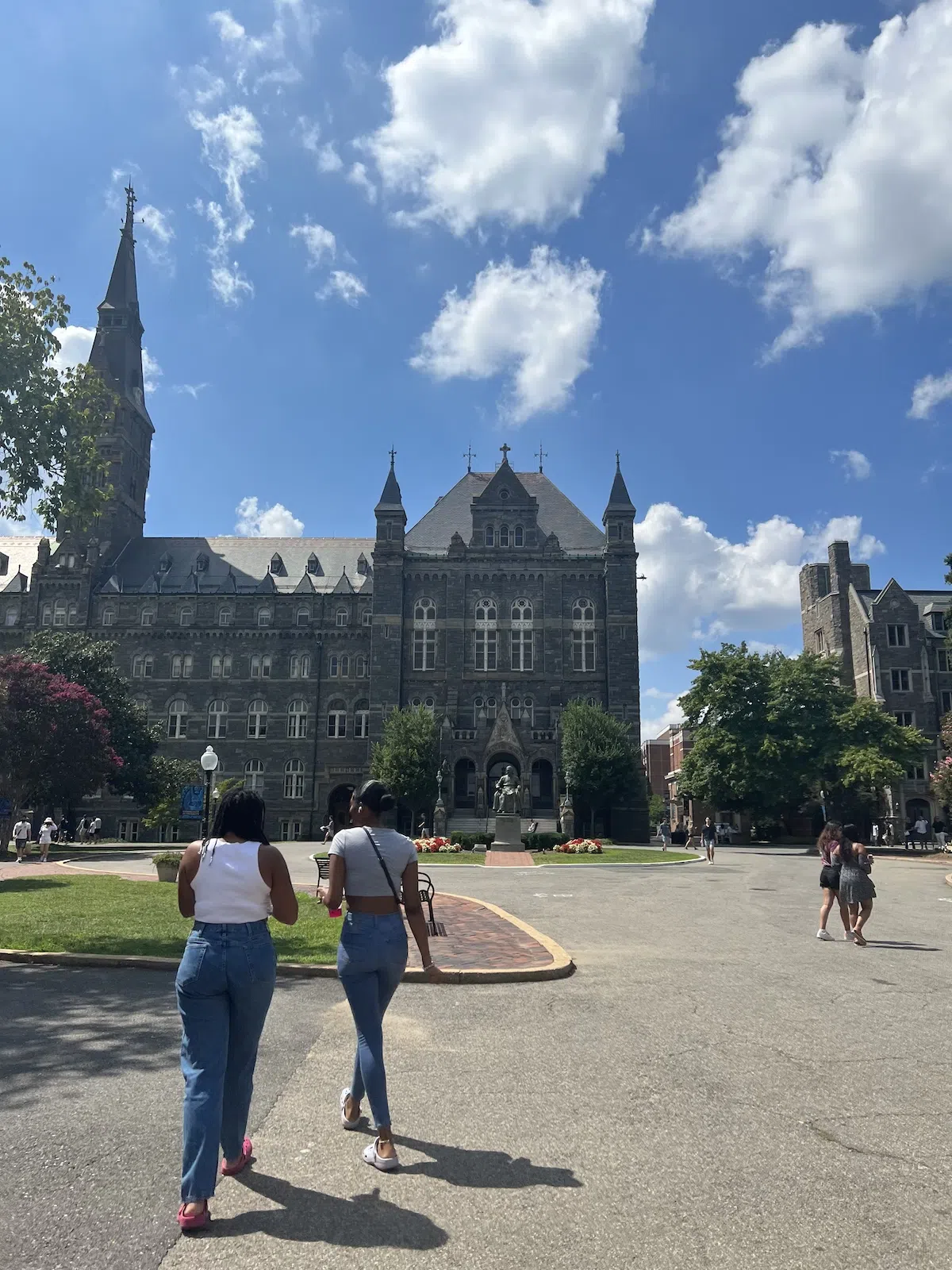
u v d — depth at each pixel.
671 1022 10.65
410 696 68.94
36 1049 9.30
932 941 17.72
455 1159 6.51
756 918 21.08
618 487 71.69
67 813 70.75
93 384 24.56
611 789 60.25
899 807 72.19
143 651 77.88
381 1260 5.09
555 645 69.19
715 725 66.56
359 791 7.26
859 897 16.98
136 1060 8.92
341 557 84.62
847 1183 6.15
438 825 57.88
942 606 76.56
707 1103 7.77
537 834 51.69
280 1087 8.15
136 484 88.62
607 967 14.27
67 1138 6.81
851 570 80.56
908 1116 7.46
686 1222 5.57
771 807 64.88
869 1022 10.70
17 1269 4.93
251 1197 5.88
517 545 71.69
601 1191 6.00
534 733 67.00
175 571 82.56
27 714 48.22
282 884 6.33
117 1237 5.30
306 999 11.82
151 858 45.22
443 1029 10.27
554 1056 9.20
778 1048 9.51
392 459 72.81
